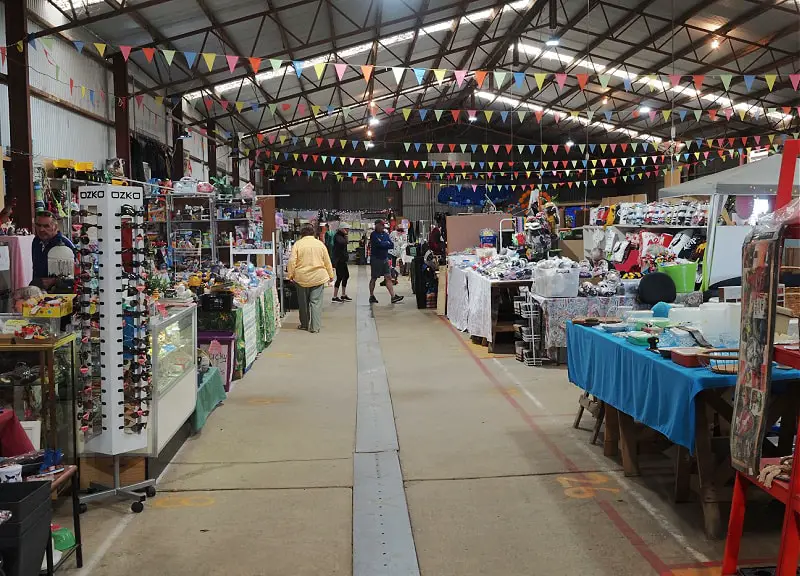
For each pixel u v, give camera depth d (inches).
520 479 148.6
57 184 263.1
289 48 440.8
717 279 252.5
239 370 250.4
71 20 320.5
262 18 386.0
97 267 134.4
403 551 115.0
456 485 145.4
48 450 112.3
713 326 141.3
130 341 136.0
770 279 91.9
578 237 438.0
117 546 118.1
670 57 550.0
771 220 95.1
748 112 657.0
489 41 550.0
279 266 410.0
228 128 684.7
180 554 114.9
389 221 949.2
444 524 125.8
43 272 160.2
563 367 267.7
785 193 127.4
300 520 128.5
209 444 175.8
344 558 113.3
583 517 127.9
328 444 175.3
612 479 147.8
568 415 199.8
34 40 273.1
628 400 142.6
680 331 141.6
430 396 224.8
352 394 229.0
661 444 159.2
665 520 126.1
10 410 113.7
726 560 104.9
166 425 151.9
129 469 143.4
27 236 188.1
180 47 395.5
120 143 382.6
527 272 302.8
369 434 183.3
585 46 577.0
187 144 545.6
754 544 114.7
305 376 257.0
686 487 132.6
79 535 111.1
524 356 275.7
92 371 137.1
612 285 269.9
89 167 268.7
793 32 455.8
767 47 483.8
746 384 97.9
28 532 88.9
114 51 369.4
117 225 133.6
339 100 647.8
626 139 936.3
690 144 773.3
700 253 269.0
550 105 784.3
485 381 245.8
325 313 442.0
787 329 108.0
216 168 648.4
